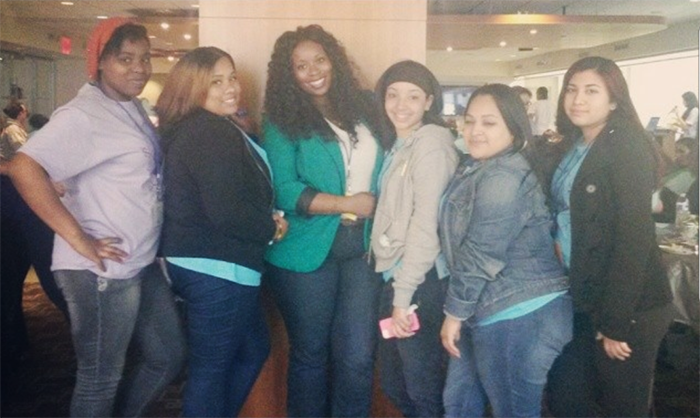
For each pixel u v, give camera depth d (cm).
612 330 183
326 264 219
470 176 188
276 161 214
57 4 276
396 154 207
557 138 196
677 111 246
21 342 293
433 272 203
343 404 228
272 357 251
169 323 208
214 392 205
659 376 261
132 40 190
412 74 205
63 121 180
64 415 251
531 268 186
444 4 326
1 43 332
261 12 239
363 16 242
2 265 271
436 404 214
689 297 249
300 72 213
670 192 241
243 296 201
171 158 193
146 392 212
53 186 179
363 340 223
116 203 188
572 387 203
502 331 187
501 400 193
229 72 199
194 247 194
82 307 190
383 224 206
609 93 185
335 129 216
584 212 184
